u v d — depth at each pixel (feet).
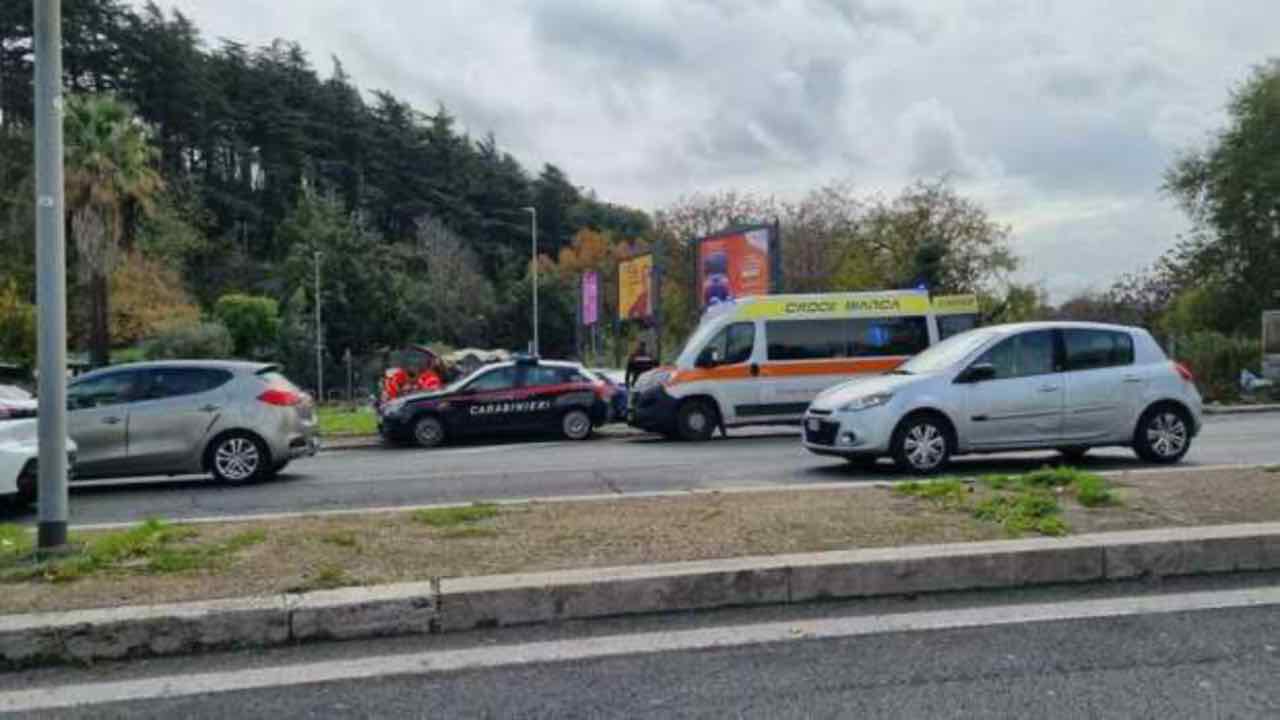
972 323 58.23
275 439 39.63
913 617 16.96
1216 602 17.53
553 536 21.35
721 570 17.72
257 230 270.67
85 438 37.52
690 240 172.55
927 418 35.58
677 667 14.82
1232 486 26.11
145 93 239.71
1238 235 124.77
